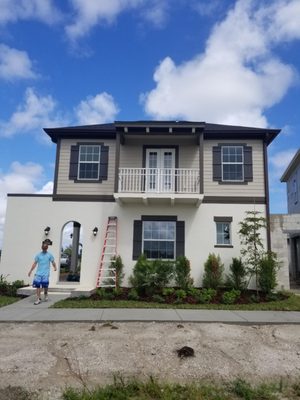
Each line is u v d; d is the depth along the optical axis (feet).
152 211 43.57
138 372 15.39
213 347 19.08
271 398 12.84
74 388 13.55
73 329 22.76
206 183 44.21
